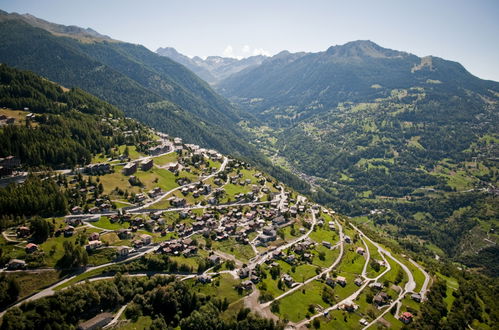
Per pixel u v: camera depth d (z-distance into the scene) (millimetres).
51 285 177250
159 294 181500
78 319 164875
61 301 163125
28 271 179125
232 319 179250
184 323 173500
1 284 163875
